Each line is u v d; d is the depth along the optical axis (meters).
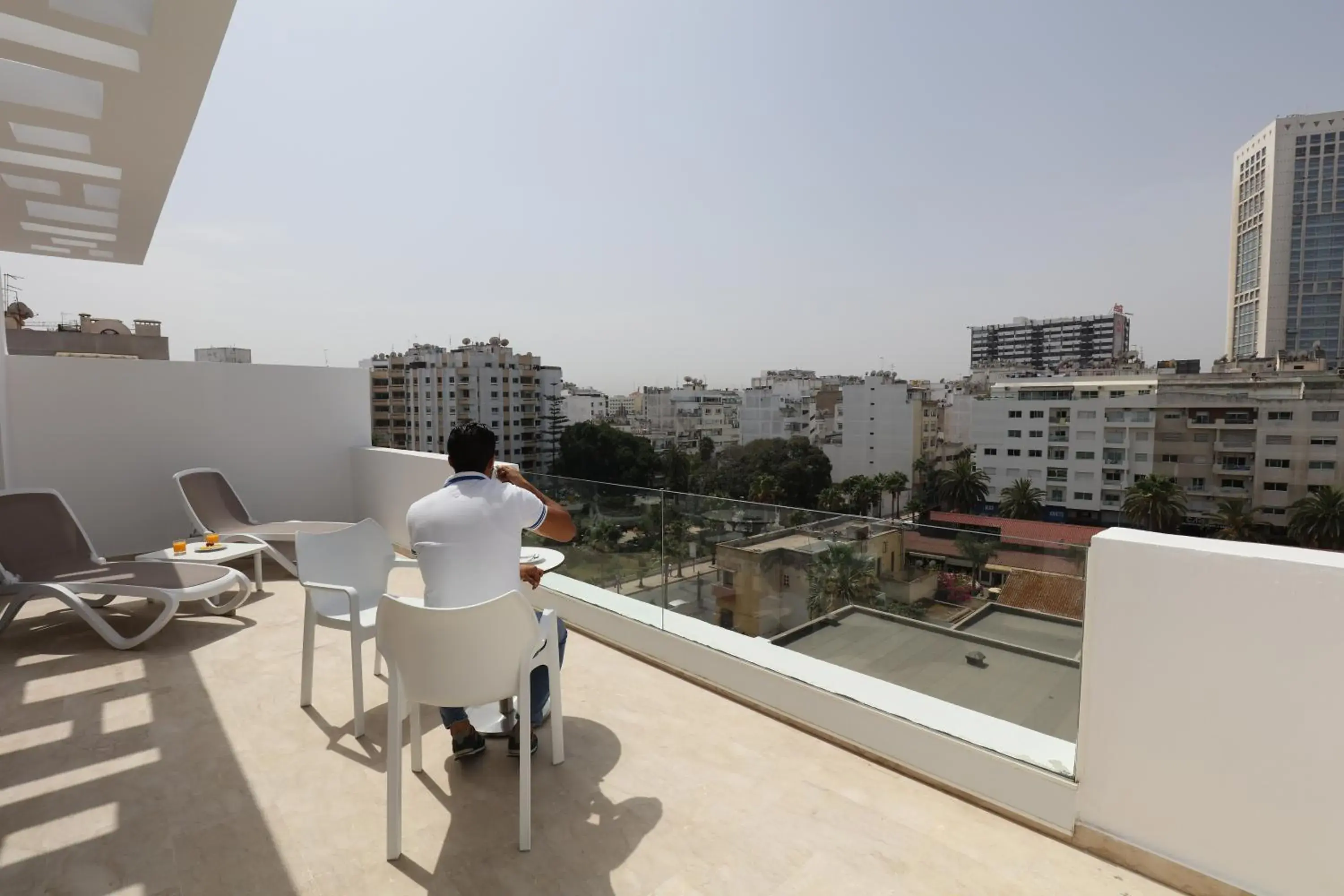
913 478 65.88
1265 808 1.50
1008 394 57.25
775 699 2.59
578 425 58.50
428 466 5.45
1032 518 55.94
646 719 2.58
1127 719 1.69
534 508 2.12
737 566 2.83
